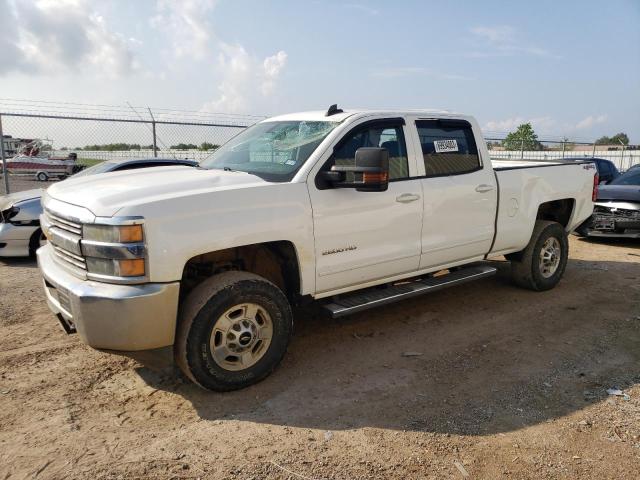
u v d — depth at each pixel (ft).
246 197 11.90
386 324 16.67
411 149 15.43
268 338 12.46
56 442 10.02
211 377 11.65
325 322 16.80
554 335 15.83
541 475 9.12
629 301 19.25
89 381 12.62
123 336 10.71
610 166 48.93
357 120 14.34
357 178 12.75
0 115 34.86
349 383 12.60
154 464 9.35
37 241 24.81
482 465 9.40
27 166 69.00
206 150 42.09
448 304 18.74
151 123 39.70
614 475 9.13
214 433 10.37
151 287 10.71
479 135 17.53
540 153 78.13
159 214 10.74
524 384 12.59
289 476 9.05
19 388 12.21
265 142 15.12
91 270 11.00
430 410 11.33
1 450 9.74
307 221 12.83
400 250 14.99
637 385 12.54
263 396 11.94
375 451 9.78
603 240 32.27
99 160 51.26
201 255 12.60
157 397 11.89
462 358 14.11
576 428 10.63
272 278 14.15
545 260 20.20
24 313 17.38
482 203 17.11
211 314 11.41
